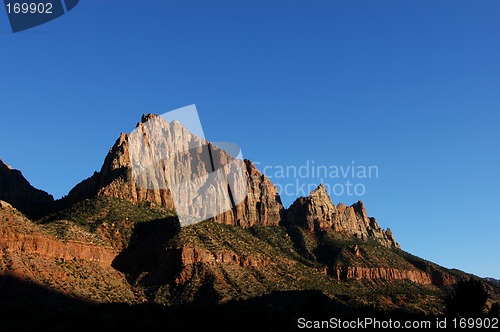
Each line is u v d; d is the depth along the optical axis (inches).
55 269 7253.9
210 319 5615.2
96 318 5324.8
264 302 6707.7
